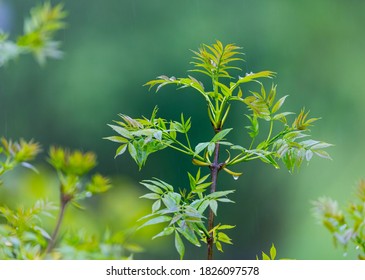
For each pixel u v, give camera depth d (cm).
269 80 1841
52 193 203
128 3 1867
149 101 1816
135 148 236
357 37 1923
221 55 238
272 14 1867
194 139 1769
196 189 228
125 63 1848
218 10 1848
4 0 1698
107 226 205
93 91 1838
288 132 238
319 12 1906
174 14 1861
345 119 1866
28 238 198
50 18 178
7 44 177
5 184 201
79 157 188
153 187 221
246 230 1825
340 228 186
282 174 1794
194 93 1773
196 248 1442
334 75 1889
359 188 188
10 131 1869
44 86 1869
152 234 212
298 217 1756
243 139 1788
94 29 1886
